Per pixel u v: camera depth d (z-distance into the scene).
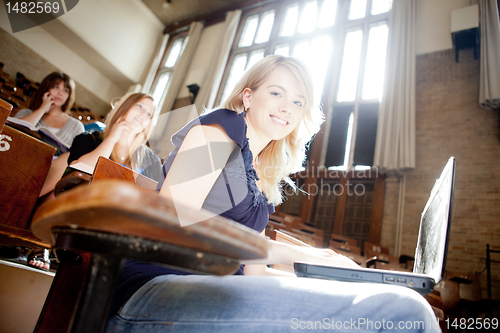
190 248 0.33
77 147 1.64
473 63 6.18
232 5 10.36
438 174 5.68
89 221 0.30
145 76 10.51
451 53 6.46
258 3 10.01
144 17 10.69
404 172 5.92
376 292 0.45
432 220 0.76
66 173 0.96
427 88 6.38
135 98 1.72
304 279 0.50
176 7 10.65
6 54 7.90
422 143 6.00
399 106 6.30
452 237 5.12
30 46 8.38
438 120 6.03
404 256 4.85
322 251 0.78
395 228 5.71
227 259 0.35
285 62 0.89
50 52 8.80
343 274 0.65
